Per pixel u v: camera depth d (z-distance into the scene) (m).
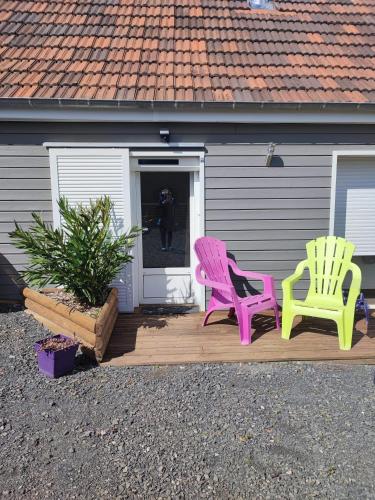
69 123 5.75
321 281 5.57
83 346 4.74
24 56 6.28
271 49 6.74
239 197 6.03
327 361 4.75
